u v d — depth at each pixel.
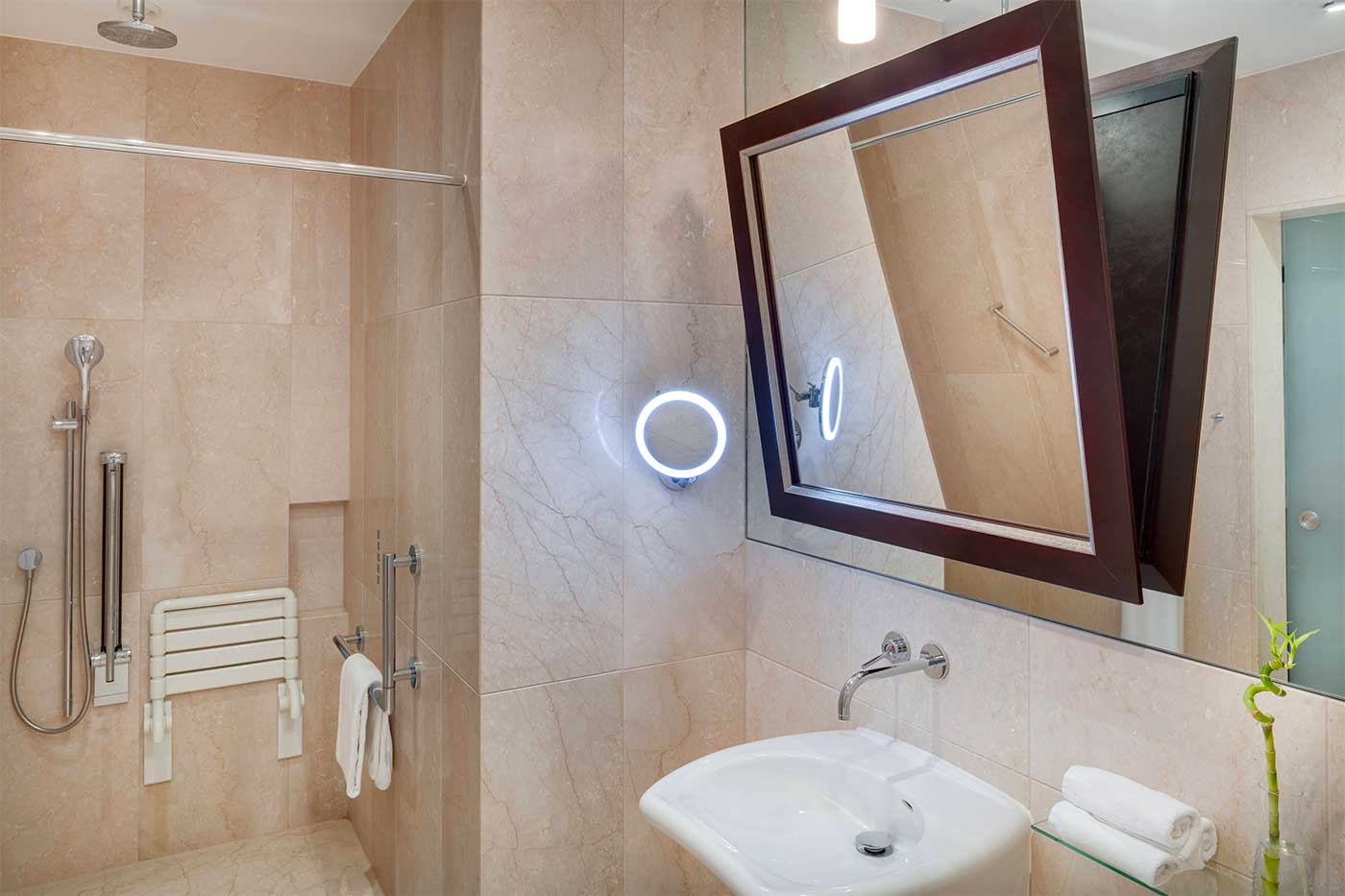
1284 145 0.97
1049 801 1.33
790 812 1.54
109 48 2.29
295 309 2.55
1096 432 1.12
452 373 1.81
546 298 1.72
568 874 1.80
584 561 1.79
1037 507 1.26
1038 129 1.13
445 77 1.82
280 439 2.55
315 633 2.63
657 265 1.85
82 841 2.34
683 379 1.90
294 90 2.54
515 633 1.72
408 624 2.12
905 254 1.39
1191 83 1.05
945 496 1.41
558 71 1.72
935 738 1.54
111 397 2.33
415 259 2.02
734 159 1.67
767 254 1.69
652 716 1.89
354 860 2.47
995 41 1.13
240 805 2.55
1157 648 1.16
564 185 1.73
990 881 1.26
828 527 1.67
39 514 2.25
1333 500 0.95
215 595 2.48
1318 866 0.99
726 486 1.98
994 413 1.29
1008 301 1.23
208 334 2.44
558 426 1.75
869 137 1.40
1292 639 1.00
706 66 1.89
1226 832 1.09
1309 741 1.00
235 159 1.53
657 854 1.90
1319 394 0.95
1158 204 1.09
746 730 2.03
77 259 2.27
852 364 1.54
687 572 1.93
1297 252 0.96
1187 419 1.09
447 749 1.87
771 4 1.82
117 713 2.37
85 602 2.29
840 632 1.75
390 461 2.23
